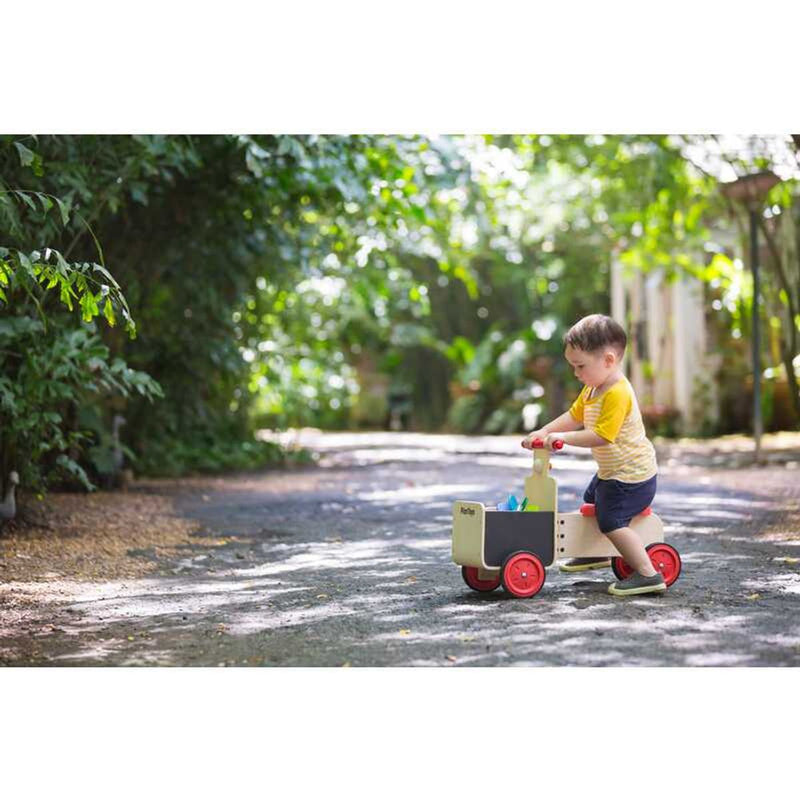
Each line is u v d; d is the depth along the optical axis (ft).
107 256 33.83
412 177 34.94
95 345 25.79
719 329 62.13
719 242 58.13
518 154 46.83
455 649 13.48
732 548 21.24
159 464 41.24
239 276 40.45
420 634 14.29
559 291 78.18
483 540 16.47
